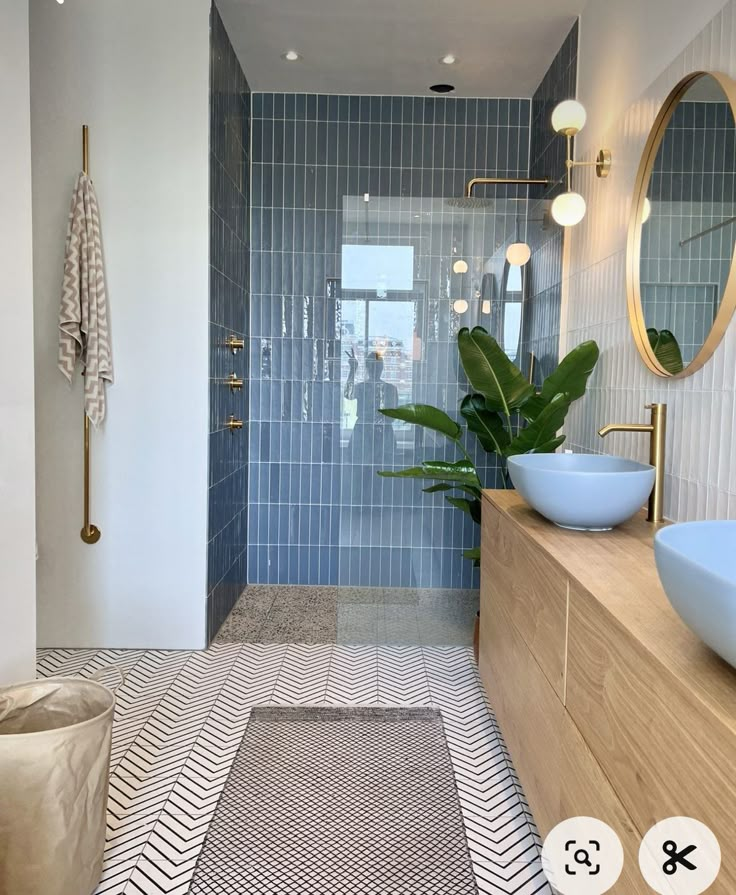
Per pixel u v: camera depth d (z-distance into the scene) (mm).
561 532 1801
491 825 1874
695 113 1873
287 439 4125
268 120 4000
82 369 2967
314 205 4035
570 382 2652
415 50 3457
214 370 3117
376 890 1618
